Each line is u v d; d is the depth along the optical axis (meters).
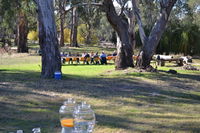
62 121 3.22
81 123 3.10
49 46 13.27
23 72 16.44
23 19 35.59
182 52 37.84
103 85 11.91
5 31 43.22
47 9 13.10
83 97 9.06
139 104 8.50
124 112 7.30
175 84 13.45
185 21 38.94
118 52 18.38
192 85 13.47
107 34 74.31
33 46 52.25
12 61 26.83
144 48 17.64
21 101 8.04
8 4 21.30
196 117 7.09
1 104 7.61
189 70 20.23
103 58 24.95
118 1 18.30
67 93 9.59
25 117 6.40
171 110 7.89
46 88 10.34
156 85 12.85
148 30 37.56
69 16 60.31
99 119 6.38
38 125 5.77
